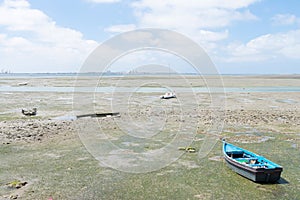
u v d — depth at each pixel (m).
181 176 15.49
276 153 19.42
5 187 13.88
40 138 22.50
